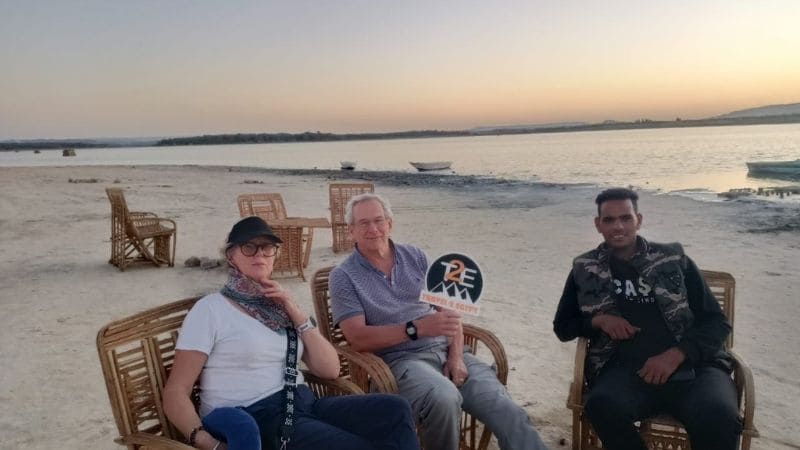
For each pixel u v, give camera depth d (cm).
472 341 383
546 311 669
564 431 403
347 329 341
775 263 870
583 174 3356
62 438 398
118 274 904
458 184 2764
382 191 2386
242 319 279
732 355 326
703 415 290
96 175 3600
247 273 287
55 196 2170
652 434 315
